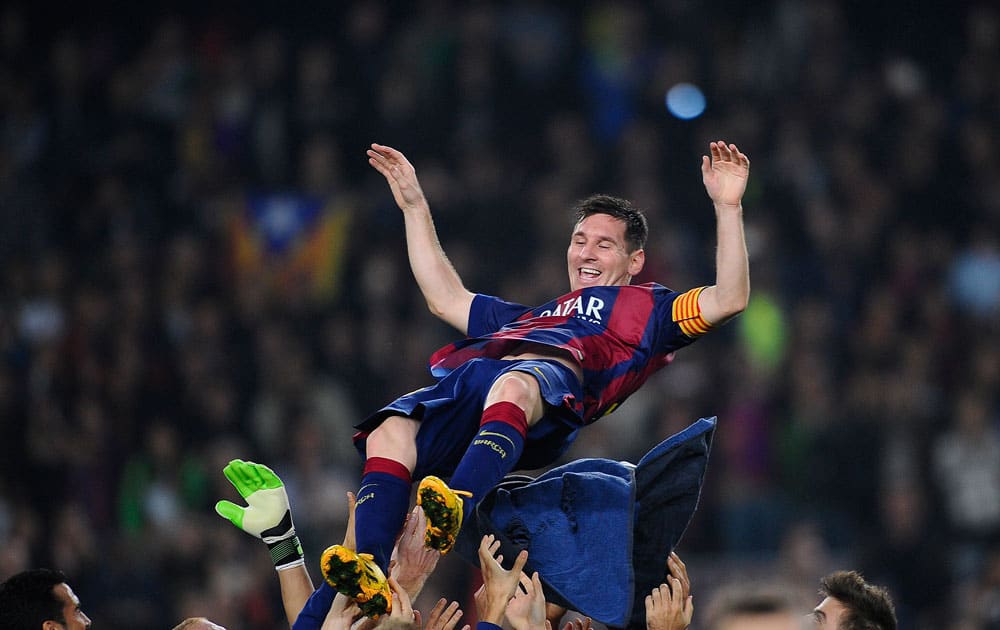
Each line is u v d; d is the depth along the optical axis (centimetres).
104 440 4212
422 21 5281
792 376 4459
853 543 4100
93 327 4512
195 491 4106
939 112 5353
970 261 4975
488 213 4809
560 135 5112
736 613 1228
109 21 5491
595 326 1834
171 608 3781
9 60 5366
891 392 4419
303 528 4006
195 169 5075
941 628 3909
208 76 5278
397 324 4625
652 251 4672
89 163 5031
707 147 5147
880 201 5084
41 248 4872
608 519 1662
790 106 5281
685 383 4362
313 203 4872
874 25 5553
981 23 5566
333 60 5181
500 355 1803
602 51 5322
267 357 4456
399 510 1595
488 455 1588
